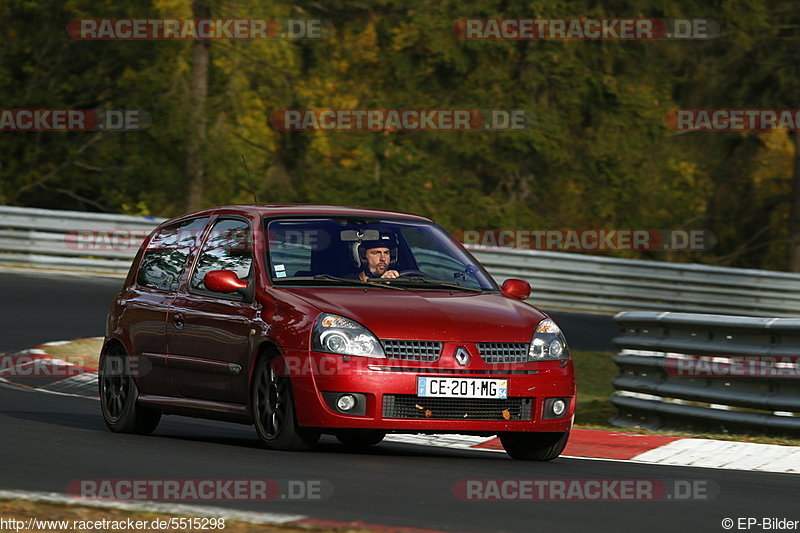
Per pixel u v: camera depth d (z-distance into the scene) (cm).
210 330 2308
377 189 9250
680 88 10381
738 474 2177
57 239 5853
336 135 9331
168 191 8638
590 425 3070
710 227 10594
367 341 2081
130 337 2527
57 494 1571
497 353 2136
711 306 6544
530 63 9631
